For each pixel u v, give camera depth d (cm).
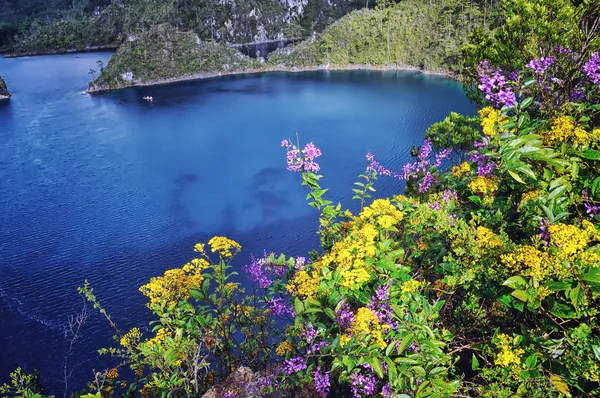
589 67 479
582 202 367
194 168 6525
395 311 361
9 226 4903
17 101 10569
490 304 408
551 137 398
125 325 3219
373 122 8050
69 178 6238
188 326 519
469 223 461
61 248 4444
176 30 14650
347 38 13900
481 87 427
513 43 715
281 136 7731
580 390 309
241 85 12675
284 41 19012
